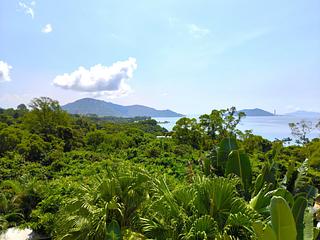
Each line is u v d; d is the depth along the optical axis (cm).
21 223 1042
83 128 4538
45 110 3975
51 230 899
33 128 3819
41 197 1118
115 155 2180
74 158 2233
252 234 452
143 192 641
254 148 2152
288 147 2048
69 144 3416
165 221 500
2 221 1005
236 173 657
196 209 510
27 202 1123
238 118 2605
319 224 613
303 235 430
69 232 593
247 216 466
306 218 445
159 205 517
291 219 379
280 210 383
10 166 1839
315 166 1270
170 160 1739
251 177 666
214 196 507
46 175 1688
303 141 3070
